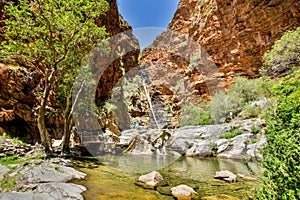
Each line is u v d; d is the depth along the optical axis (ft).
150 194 10.81
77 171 14.42
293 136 5.18
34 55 22.77
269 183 5.63
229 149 27.53
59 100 29.25
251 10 50.85
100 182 12.55
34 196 8.51
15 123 25.11
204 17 65.36
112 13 49.24
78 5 21.22
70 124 24.38
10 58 23.61
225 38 57.88
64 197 8.98
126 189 11.42
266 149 6.08
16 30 20.70
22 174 11.62
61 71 24.73
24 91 25.77
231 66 56.34
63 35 22.39
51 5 19.36
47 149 20.31
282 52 37.24
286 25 45.44
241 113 39.01
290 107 6.04
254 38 51.88
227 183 13.50
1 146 17.52
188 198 10.43
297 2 42.73
